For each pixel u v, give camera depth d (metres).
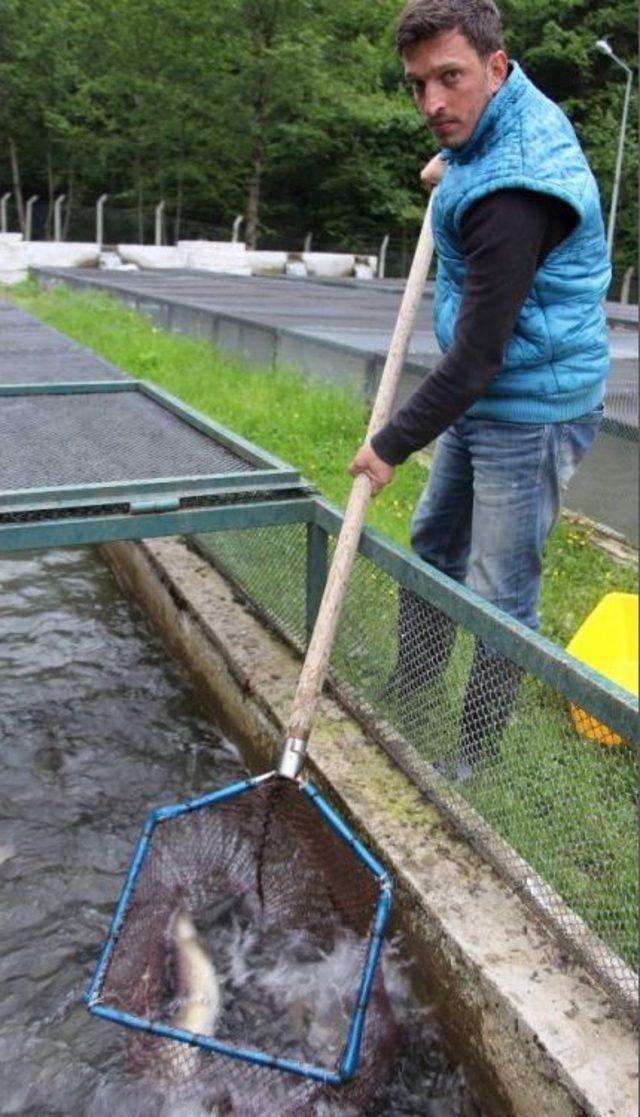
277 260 22.14
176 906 2.47
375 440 2.50
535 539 2.64
